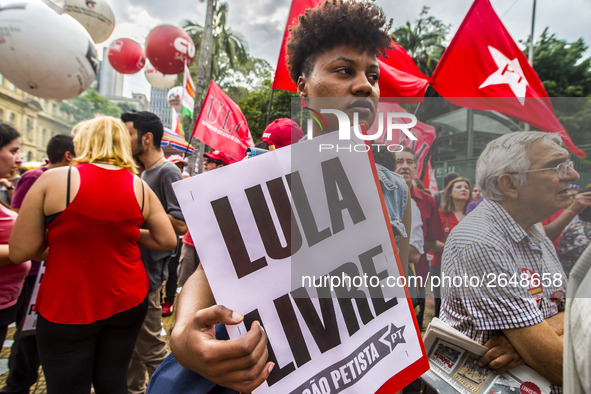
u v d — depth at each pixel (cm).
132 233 134
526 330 71
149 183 201
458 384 81
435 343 86
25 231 119
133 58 573
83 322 123
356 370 64
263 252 62
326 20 70
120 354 139
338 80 70
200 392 64
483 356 78
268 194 64
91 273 124
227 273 61
